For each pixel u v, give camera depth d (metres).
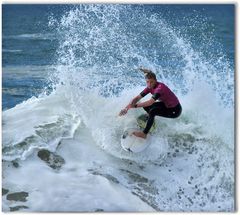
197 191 26.41
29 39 53.41
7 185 25.00
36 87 39.66
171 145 28.33
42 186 25.06
